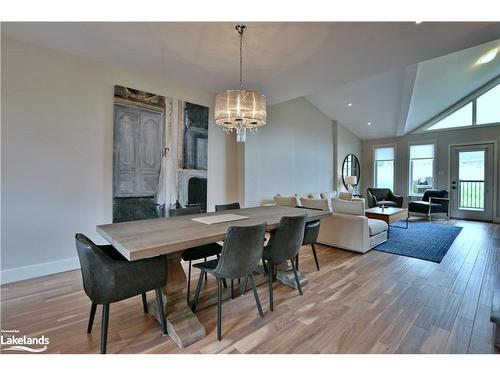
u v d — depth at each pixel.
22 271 2.67
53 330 1.83
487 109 6.20
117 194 3.26
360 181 8.76
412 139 7.59
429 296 2.35
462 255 3.55
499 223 5.94
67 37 2.54
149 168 3.54
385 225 4.21
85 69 3.01
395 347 1.65
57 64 2.83
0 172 2.53
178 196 3.86
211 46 2.68
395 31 2.37
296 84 3.75
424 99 5.96
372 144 8.52
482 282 2.65
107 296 1.51
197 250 2.41
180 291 1.96
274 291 2.47
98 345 1.67
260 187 5.20
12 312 2.07
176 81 3.80
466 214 6.52
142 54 2.90
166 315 1.83
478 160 6.36
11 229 2.60
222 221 2.29
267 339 1.74
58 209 2.87
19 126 2.62
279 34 2.43
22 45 2.61
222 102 2.51
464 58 4.70
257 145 5.12
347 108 6.68
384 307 2.15
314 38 2.50
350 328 1.86
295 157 6.20
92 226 3.10
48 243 2.82
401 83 5.08
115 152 3.24
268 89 3.96
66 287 2.52
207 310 2.13
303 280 2.61
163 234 1.79
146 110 3.50
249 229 1.80
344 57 2.90
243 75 3.45
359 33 2.40
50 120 2.80
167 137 3.72
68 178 2.93
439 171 7.00
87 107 3.04
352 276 2.82
